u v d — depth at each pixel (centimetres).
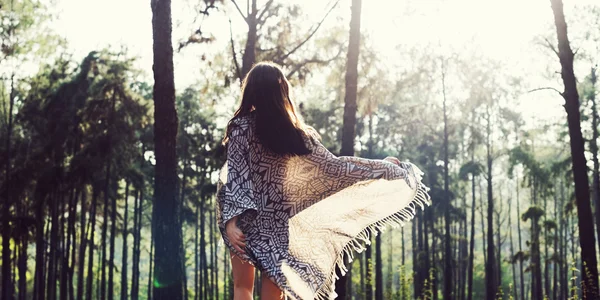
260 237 334
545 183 4722
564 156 5116
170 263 1173
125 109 3838
